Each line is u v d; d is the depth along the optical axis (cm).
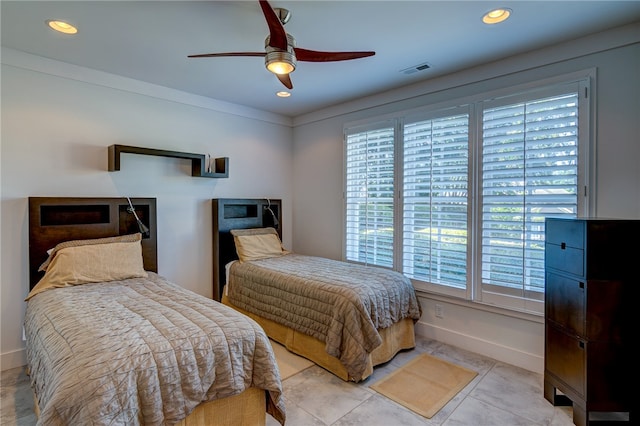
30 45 254
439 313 323
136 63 287
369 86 344
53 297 225
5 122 263
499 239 278
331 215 428
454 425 202
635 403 193
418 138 334
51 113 283
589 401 194
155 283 268
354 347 240
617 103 228
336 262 364
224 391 165
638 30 219
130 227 324
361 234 389
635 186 223
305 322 277
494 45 253
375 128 373
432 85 323
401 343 299
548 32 232
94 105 305
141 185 338
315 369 269
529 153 262
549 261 229
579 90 240
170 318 184
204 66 294
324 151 436
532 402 225
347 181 405
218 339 169
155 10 205
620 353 192
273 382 181
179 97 361
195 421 164
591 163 236
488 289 285
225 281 389
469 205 296
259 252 383
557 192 250
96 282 264
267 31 232
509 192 273
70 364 140
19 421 203
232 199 402
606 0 194
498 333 285
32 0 194
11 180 266
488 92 286
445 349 306
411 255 340
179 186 366
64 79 289
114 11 206
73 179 296
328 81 330
